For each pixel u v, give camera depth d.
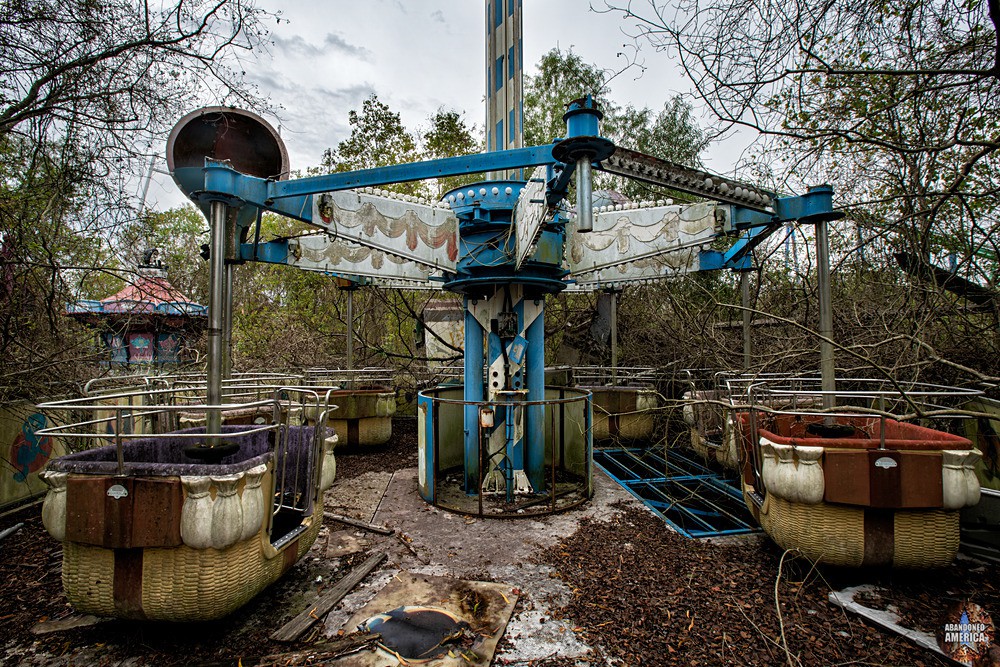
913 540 3.11
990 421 4.14
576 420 6.21
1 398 4.91
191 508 2.47
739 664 2.58
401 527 4.49
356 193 4.69
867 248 6.00
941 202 4.14
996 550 3.71
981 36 4.12
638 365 9.70
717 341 6.83
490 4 6.12
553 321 12.38
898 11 4.26
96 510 2.50
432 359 11.21
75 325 6.69
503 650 2.71
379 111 12.97
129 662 2.61
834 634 2.83
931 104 4.87
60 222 5.29
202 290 12.88
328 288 12.76
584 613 3.07
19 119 4.75
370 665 2.57
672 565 3.69
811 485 3.17
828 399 4.05
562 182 3.78
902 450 3.11
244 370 10.77
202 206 4.18
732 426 4.67
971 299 5.02
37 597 3.27
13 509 4.86
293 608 3.12
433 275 6.72
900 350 4.80
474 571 3.63
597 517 4.73
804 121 5.20
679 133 10.33
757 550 3.95
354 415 7.54
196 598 2.53
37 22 4.70
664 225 5.24
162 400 5.39
